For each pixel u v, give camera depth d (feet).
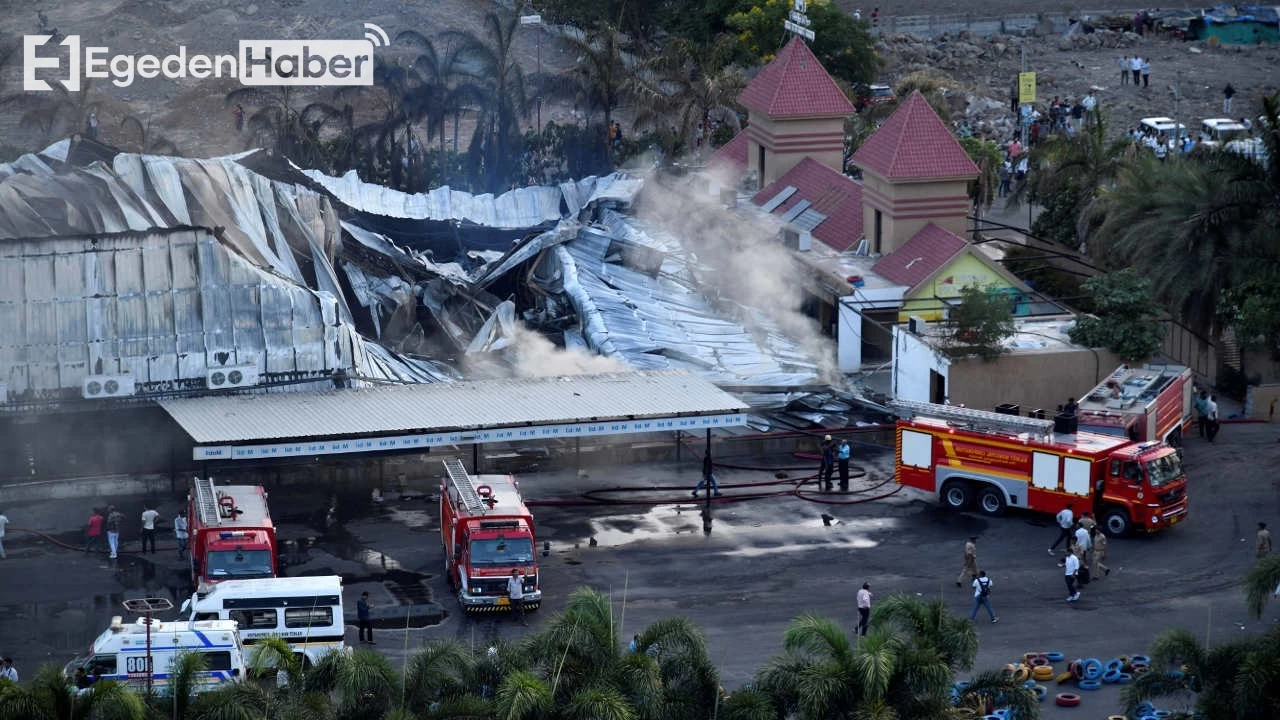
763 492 426.51
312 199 484.74
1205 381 512.63
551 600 357.41
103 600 353.10
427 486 428.97
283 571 369.91
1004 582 368.68
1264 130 492.95
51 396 411.13
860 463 449.06
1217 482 432.25
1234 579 370.94
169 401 411.75
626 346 481.87
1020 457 402.72
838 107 613.11
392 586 363.56
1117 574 373.81
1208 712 275.59
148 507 405.59
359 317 487.61
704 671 272.72
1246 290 484.33
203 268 421.18
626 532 399.65
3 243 406.21
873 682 262.67
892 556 384.27
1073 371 462.19
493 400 414.00
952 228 538.06
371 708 261.85
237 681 270.26
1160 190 515.09
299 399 413.80
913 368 476.54
